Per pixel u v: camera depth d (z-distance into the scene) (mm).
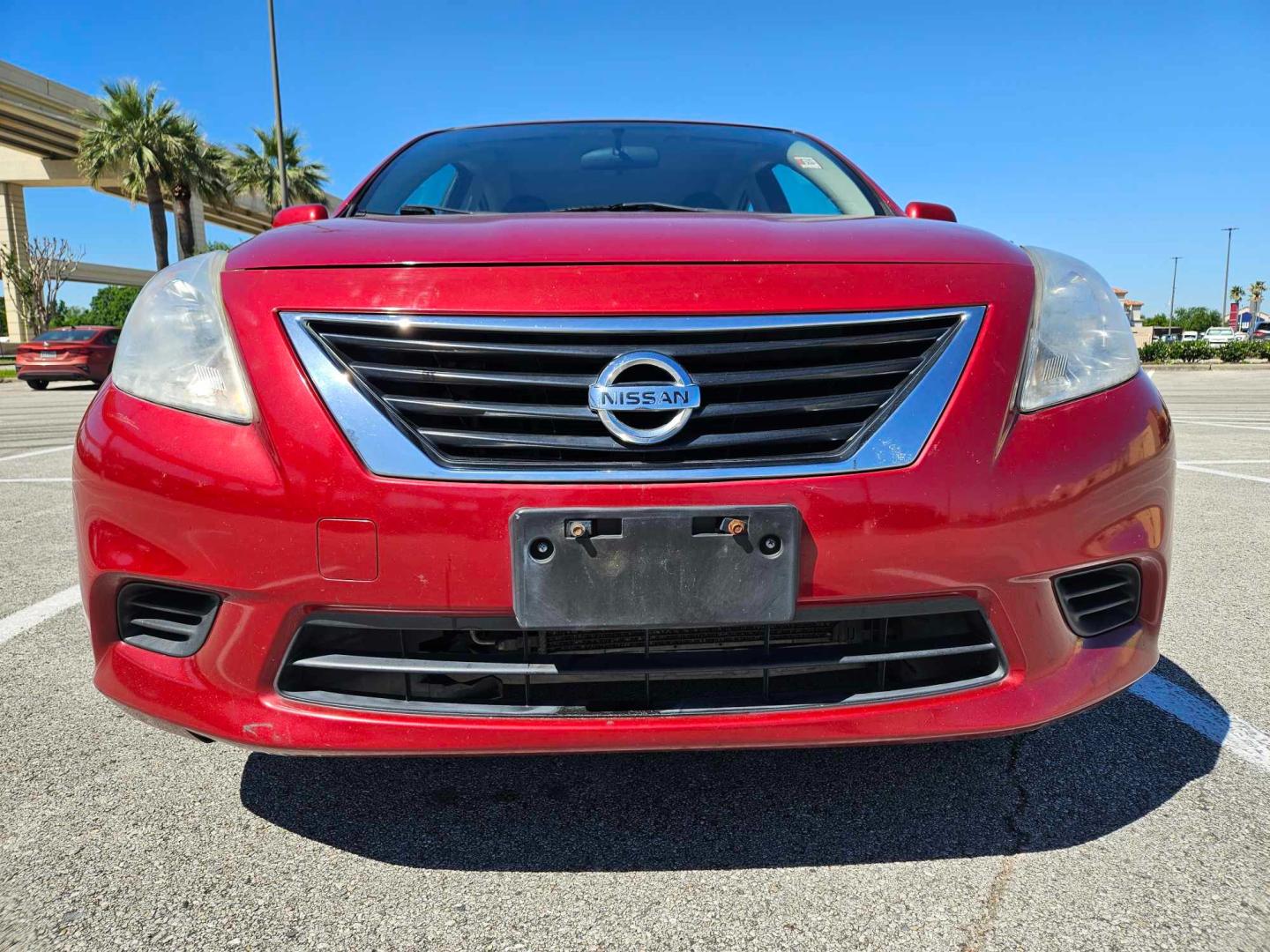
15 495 4828
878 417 1340
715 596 1288
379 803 1655
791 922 1310
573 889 1393
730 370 1335
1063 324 1487
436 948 1258
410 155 2566
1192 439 7250
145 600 1420
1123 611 1493
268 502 1303
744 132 2758
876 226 1643
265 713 1339
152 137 25844
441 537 1278
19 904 1348
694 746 1323
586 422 1308
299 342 1352
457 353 1325
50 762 1806
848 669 1394
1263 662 2320
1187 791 1666
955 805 1632
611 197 2355
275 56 17750
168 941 1267
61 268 32406
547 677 1322
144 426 1394
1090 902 1345
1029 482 1348
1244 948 1240
